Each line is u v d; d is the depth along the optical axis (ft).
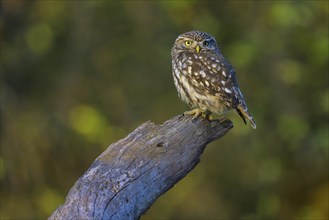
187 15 51.29
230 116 49.26
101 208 22.07
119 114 52.54
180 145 24.47
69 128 52.01
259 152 53.88
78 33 51.39
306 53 52.95
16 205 51.11
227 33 52.34
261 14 50.83
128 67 52.95
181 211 55.21
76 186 22.84
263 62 51.08
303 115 52.06
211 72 30.66
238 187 56.29
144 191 23.34
